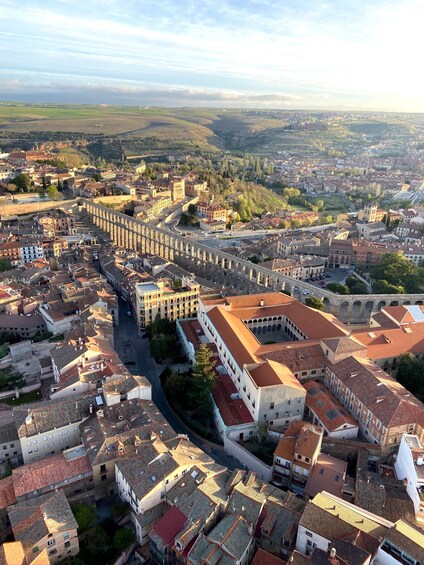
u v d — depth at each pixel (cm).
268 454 12725
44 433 12412
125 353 18738
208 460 11725
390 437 12325
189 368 16950
